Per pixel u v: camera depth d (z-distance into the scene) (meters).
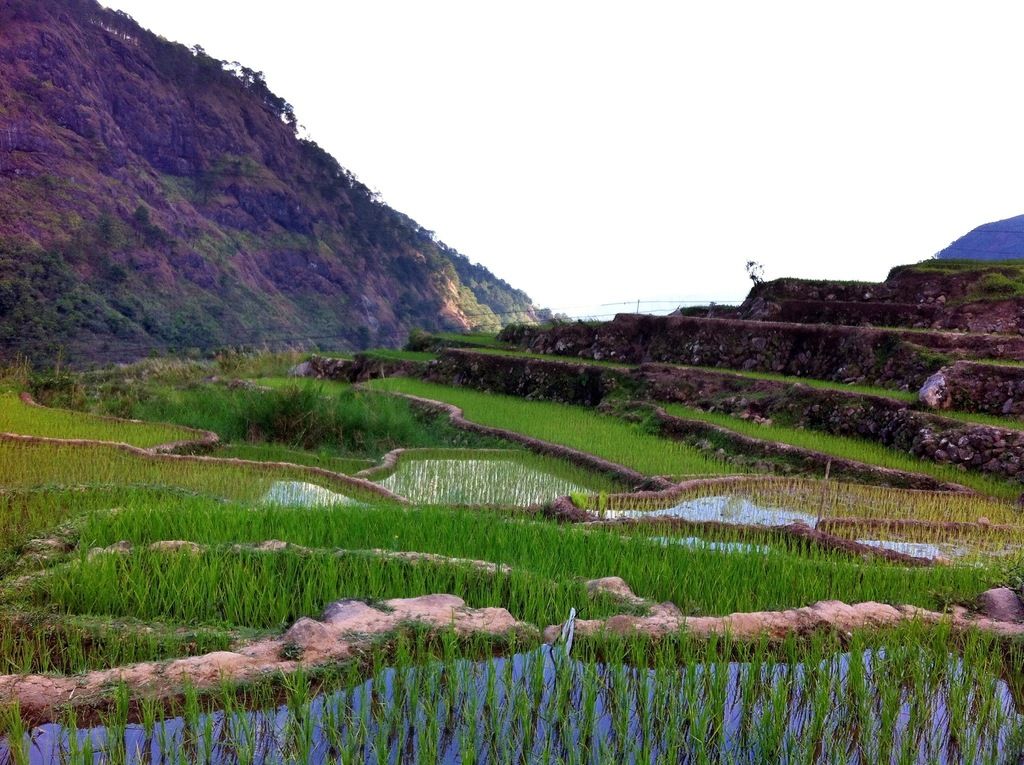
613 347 33.00
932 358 23.11
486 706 4.89
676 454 18.11
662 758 4.41
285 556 7.29
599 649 5.75
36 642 5.69
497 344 42.03
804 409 21.64
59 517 9.94
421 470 16.44
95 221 99.56
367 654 5.41
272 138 164.38
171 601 6.38
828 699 5.04
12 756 4.06
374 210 175.75
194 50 164.62
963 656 6.07
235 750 4.34
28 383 24.62
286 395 20.11
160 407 22.78
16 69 110.88
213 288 110.81
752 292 36.19
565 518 11.64
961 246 154.50
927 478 15.73
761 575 8.01
